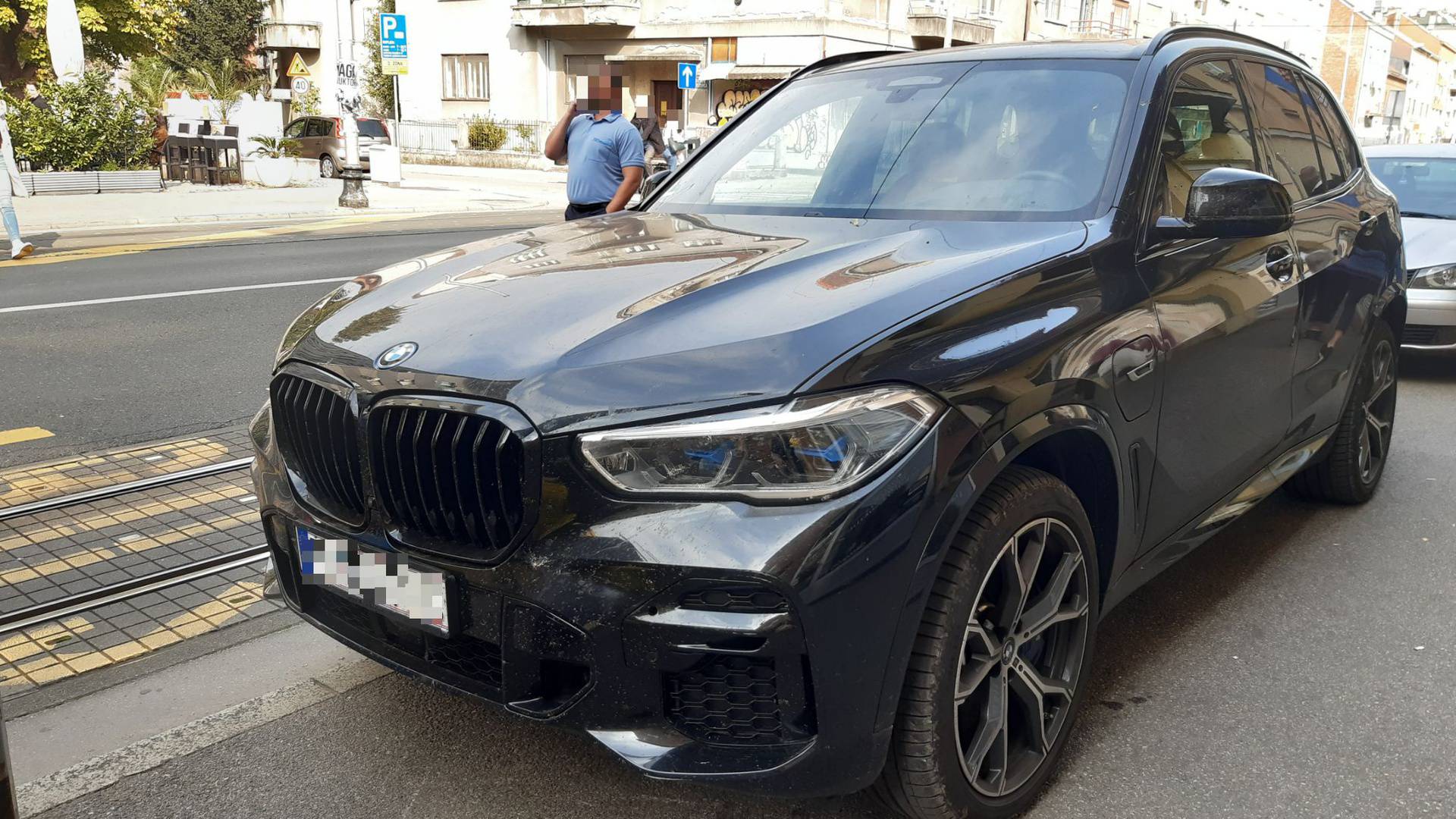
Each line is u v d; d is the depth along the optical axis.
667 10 33.00
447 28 37.75
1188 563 4.02
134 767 2.70
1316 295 3.62
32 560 3.92
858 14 31.27
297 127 28.19
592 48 35.12
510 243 3.11
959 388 2.13
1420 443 5.63
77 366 6.70
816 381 2.01
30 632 3.41
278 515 2.57
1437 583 3.83
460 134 35.88
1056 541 2.49
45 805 2.55
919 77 3.59
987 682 2.38
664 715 2.08
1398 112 77.06
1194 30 3.58
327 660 3.28
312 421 2.44
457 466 2.13
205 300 9.01
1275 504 4.65
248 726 2.89
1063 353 2.38
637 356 2.12
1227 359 3.03
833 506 1.97
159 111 24.62
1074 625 2.61
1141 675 3.17
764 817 2.50
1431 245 7.03
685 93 33.31
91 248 12.59
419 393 2.21
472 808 2.55
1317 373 3.77
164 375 6.54
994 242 2.69
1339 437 4.34
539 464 2.05
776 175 3.50
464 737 2.85
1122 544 2.69
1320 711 2.97
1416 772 2.69
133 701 3.03
